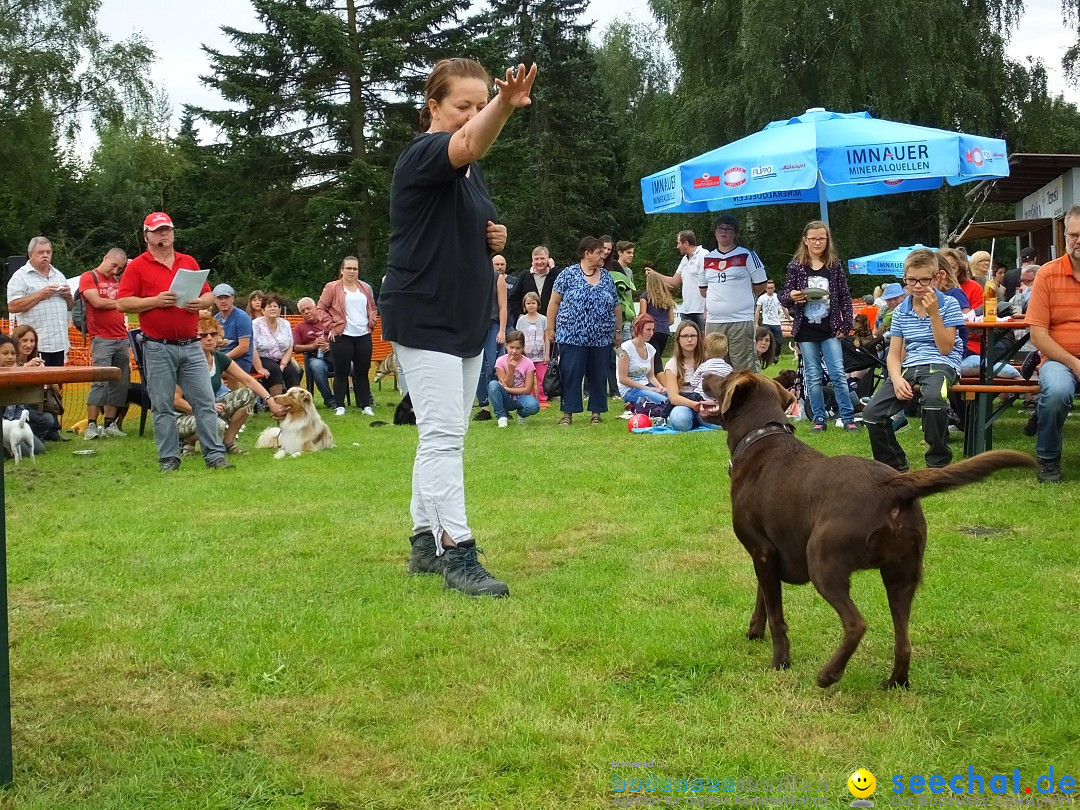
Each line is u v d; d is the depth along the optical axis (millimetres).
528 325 12555
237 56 30312
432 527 4508
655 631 3730
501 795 2564
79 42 32875
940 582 4234
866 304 18703
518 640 3697
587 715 3037
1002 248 32906
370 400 12383
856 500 3008
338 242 30766
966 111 26984
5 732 2596
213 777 2684
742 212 29062
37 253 9938
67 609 4230
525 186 33438
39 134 32125
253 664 3510
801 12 25969
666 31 30250
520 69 3713
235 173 30547
